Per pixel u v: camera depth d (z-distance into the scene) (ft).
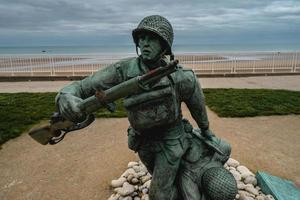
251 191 12.25
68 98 6.00
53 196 13.20
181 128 7.53
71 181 14.48
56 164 16.37
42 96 33.96
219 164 8.20
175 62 5.42
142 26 5.87
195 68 57.06
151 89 6.24
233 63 56.39
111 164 16.24
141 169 14.66
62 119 6.30
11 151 18.02
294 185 13.03
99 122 24.11
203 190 7.81
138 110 6.44
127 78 6.51
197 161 8.00
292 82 46.11
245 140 19.75
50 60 54.65
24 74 52.65
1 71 53.06
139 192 12.57
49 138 6.63
